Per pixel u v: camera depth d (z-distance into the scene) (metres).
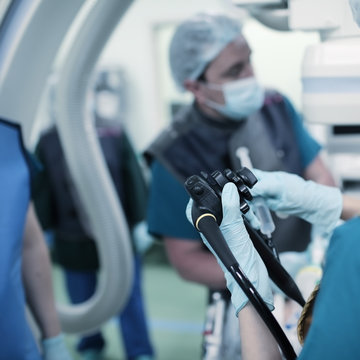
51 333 1.38
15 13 1.12
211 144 1.58
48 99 2.91
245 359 0.76
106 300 1.70
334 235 0.71
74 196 2.47
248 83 1.54
